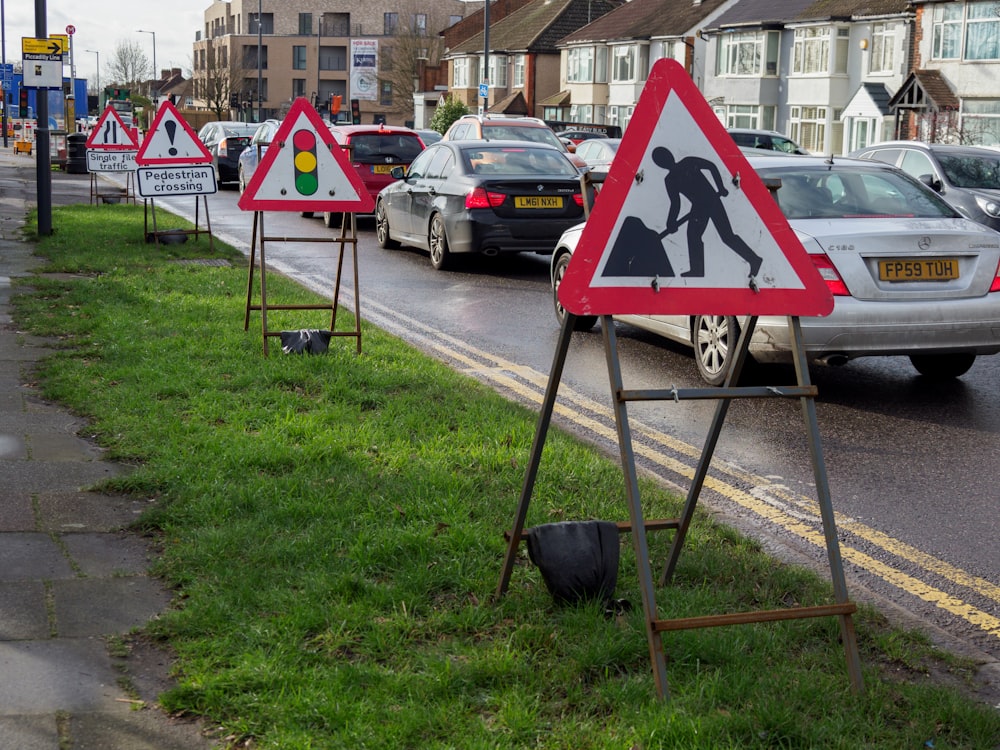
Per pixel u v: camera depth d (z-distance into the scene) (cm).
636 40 6103
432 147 1591
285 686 337
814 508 561
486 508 493
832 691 343
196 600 395
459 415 661
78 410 654
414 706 328
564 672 351
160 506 496
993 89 3944
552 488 527
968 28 4028
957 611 439
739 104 5303
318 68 11106
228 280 1179
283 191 823
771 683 345
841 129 4875
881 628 400
